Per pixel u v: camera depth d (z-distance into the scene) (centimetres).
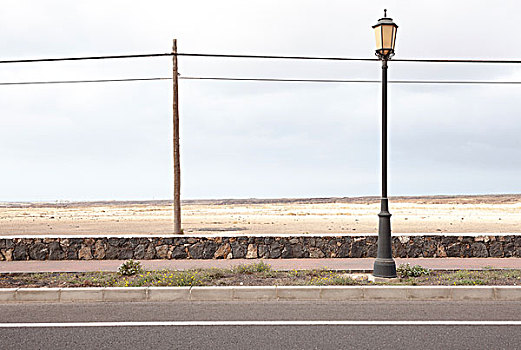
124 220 5919
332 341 629
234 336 651
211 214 8062
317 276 1109
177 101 2338
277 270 1207
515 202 15950
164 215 7669
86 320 738
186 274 1045
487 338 641
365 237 1534
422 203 16025
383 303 851
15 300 880
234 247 1531
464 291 892
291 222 5334
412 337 645
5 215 7888
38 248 1512
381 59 1089
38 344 620
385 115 1077
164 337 648
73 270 1255
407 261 1421
